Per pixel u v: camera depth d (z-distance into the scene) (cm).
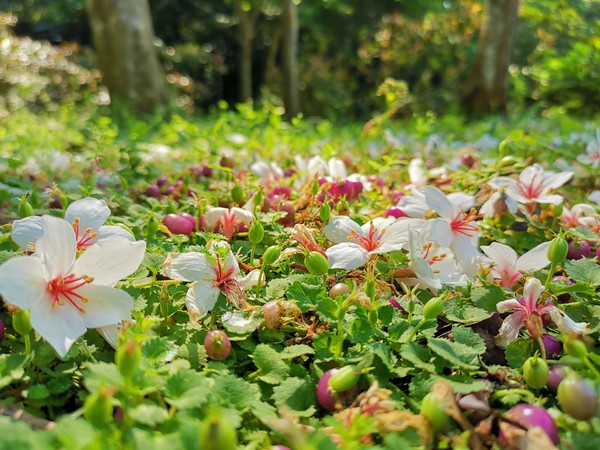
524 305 20
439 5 277
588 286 22
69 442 12
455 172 38
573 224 30
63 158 49
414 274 24
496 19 165
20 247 23
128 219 29
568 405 15
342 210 30
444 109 184
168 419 15
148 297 22
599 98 172
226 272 21
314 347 19
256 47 271
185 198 36
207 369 17
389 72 256
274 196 32
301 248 23
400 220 24
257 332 21
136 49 125
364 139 57
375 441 15
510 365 19
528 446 14
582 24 222
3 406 15
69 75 178
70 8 262
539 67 199
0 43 153
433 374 18
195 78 263
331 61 266
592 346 20
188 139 58
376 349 18
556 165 44
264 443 15
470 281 24
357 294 18
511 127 88
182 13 269
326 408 17
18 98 146
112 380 15
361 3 277
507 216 30
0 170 42
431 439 15
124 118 107
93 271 18
